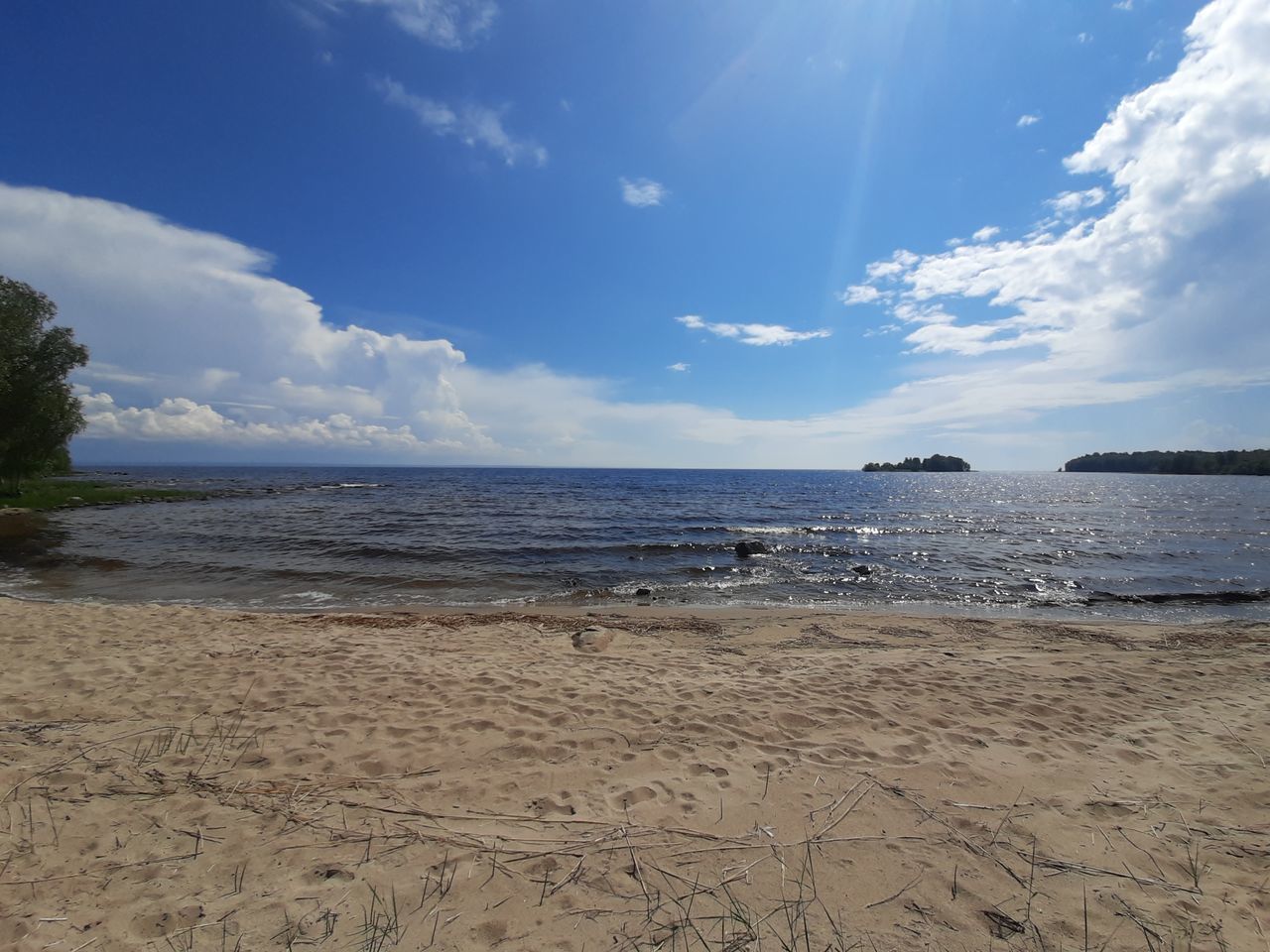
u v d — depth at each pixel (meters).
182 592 11.84
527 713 4.77
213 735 4.17
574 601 11.56
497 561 15.66
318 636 7.39
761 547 17.89
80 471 105.12
